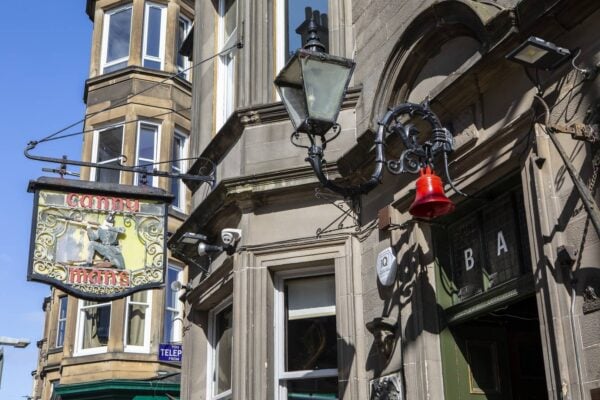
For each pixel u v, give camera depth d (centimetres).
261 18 960
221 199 886
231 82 1087
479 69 616
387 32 805
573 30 543
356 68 859
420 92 723
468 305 649
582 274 502
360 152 763
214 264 966
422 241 694
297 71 606
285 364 819
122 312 1953
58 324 2261
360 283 773
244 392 790
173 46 2225
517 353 701
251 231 845
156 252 948
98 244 928
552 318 516
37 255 901
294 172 827
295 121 599
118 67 2209
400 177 730
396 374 683
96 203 945
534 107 562
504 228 630
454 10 657
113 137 2119
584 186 488
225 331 990
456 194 646
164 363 1950
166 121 2133
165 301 2020
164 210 970
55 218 923
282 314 832
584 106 520
